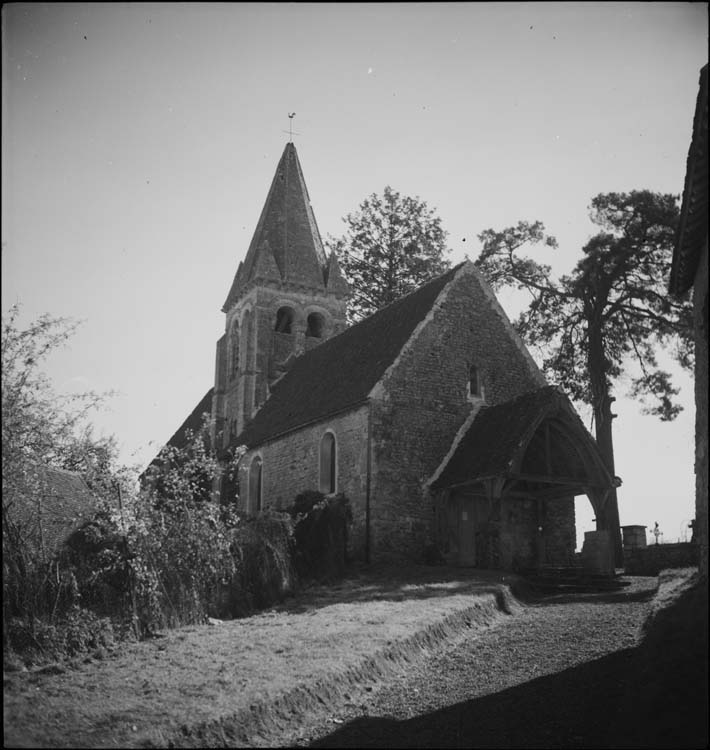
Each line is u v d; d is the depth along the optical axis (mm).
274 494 29734
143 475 16844
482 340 27625
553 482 23125
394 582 20172
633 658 11867
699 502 13445
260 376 38125
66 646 13297
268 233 41312
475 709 10797
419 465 25281
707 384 12266
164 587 16109
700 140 10852
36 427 14133
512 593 19156
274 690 10641
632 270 32156
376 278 44969
